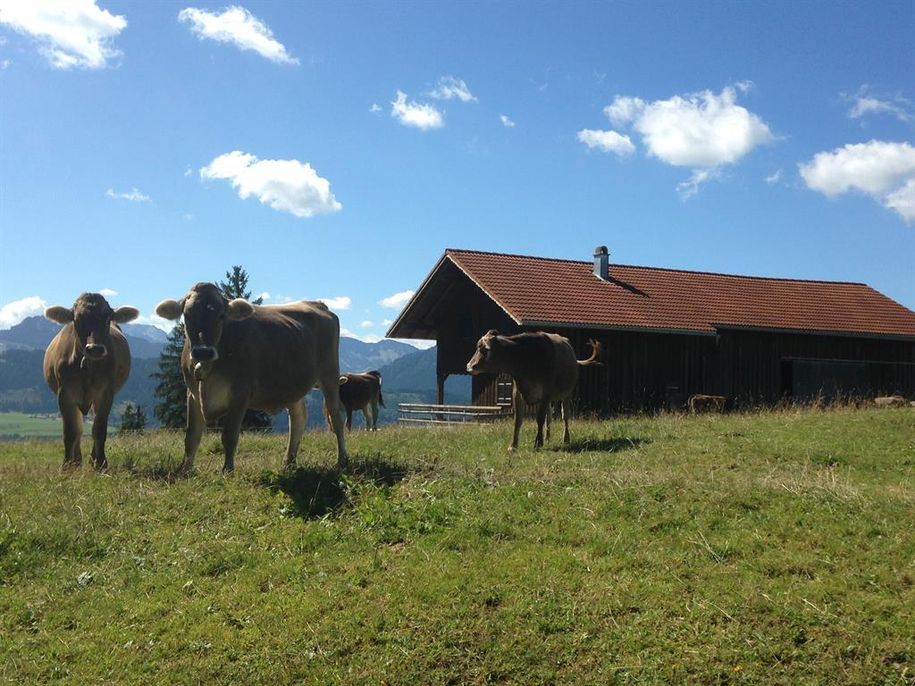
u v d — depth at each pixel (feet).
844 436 44.14
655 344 88.43
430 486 30.40
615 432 48.83
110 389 40.04
